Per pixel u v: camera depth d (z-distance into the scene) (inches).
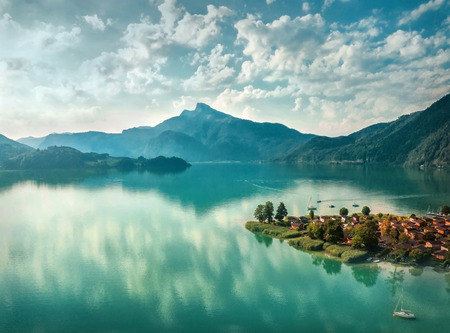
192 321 3939.5
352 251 5841.5
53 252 6432.1
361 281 4913.9
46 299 4517.7
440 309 4111.7
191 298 4507.9
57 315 4111.7
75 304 4375.0
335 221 6619.1
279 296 4525.1
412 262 5487.2
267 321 3922.2
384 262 5565.9
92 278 5191.9
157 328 3809.1
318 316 4010.8
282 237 7160.4
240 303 4355.3
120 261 5910.4
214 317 4025.6
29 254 6314.0
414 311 4082.2
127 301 4446.4
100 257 6127.0
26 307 4303.6
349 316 3998.5
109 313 4143.7
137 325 3875.5
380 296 4463.6
